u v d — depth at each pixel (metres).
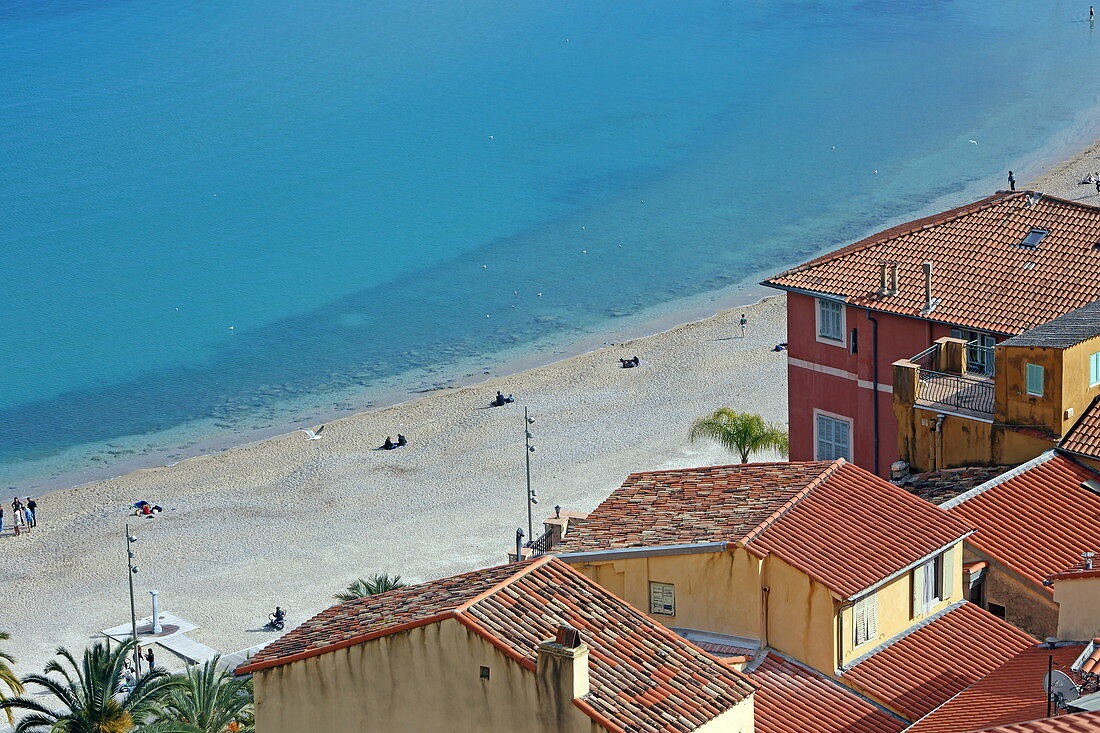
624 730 92.00
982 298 194.88
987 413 173.12
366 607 114.69
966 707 114.19
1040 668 119.94
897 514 132.38
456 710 99.00
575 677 93.81
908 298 199.62
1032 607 139.50
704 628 125.50
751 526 126.56
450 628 98.69
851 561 123.50
